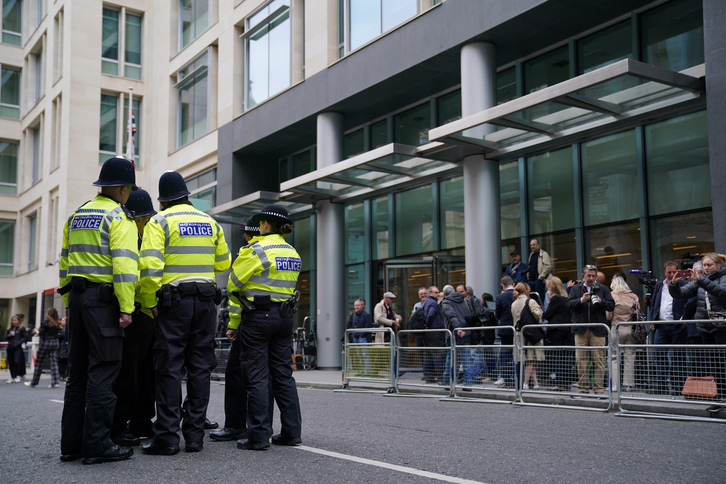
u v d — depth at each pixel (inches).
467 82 565.6
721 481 171.2
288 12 818.2
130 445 231.5
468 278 561.6
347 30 709.3
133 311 213.8
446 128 497.4
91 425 196.1
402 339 454.6
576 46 558.9
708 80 414.9
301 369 745.6
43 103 1332.4
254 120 848.9
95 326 199.8
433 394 427.8
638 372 325.4
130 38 1210.6
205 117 989.8
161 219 218.4
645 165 510.3
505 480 171.3
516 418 305.4
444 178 685.3
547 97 426.3
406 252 725.9
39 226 1346.0
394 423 285.9
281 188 701.3
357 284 789.9
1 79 1482.5
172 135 1082.1
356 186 711.7
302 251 879.1
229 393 243.8
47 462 199.8
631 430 264.8
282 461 195.9
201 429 216.2
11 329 739.4
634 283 511.2
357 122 776.9
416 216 719.1
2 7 1497.3
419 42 609.9
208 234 224.8
